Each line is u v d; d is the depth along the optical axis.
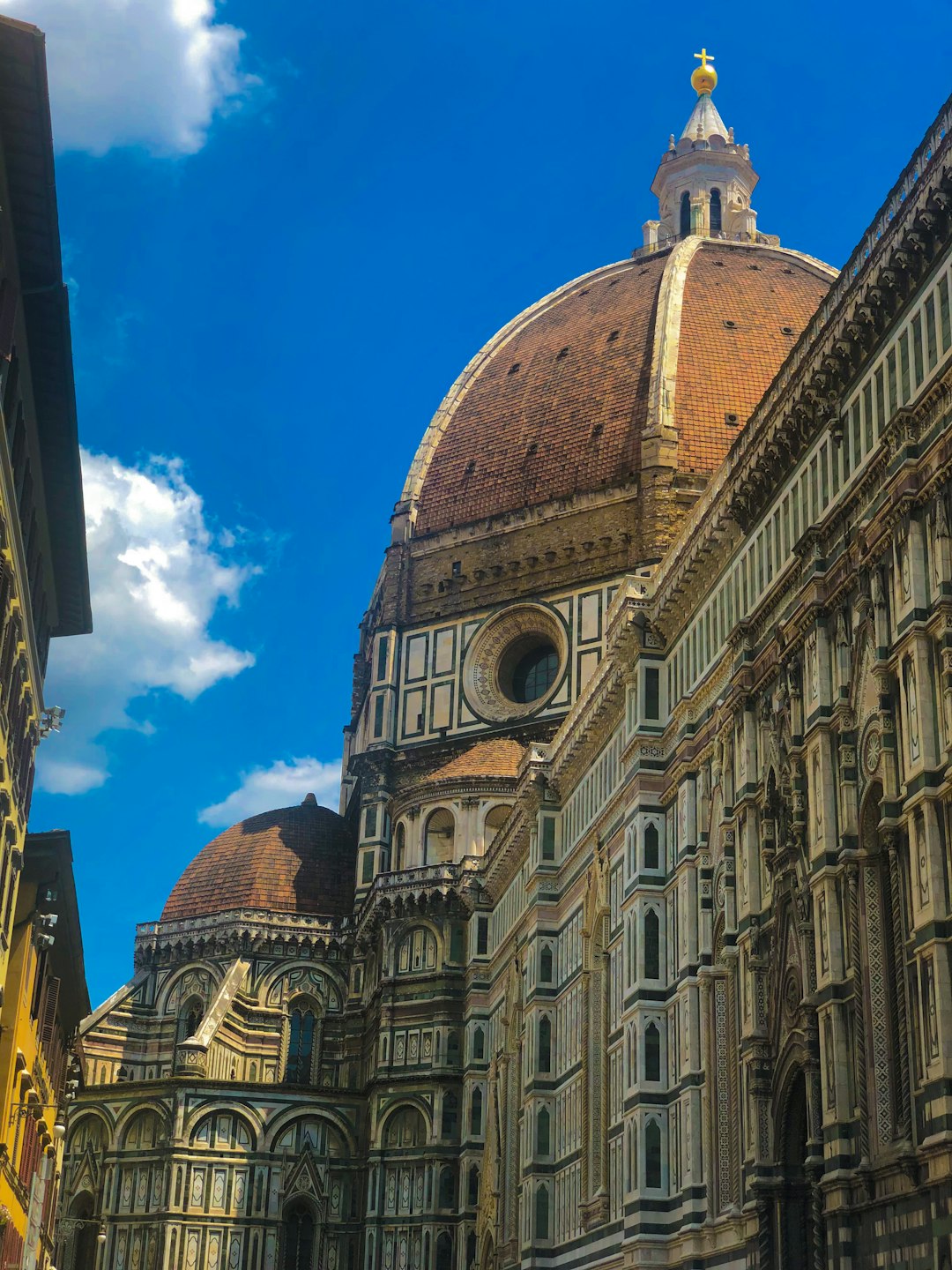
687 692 69.12
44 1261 81.69
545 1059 86.50
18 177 43.09
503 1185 93.00
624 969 71.00
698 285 137.00
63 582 62.19
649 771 71.19
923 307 48.72
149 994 122.38
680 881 67.31
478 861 111.44
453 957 110.88
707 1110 61.72
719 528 64.50
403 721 126.00
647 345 131.12
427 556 130.38
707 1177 61.19
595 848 79.75
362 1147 111.12
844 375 54.22
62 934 69.19
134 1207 108.50
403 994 111.50
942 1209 41.97
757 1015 56.78
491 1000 105.88
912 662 46.22
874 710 49.06
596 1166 75.62
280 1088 111.50
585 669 118.81
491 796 114.62
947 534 45.69
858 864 49.41
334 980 121.25
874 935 48.03
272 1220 108.69
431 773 121.38
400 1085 108.81
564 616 121.19
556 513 125.06
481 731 121.81
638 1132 66.00
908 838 45.56
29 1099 64.38
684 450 123.06
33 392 51.09
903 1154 43.78
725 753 62.88
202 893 126.56
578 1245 76.81
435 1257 103.50
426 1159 106.19
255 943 120.94
